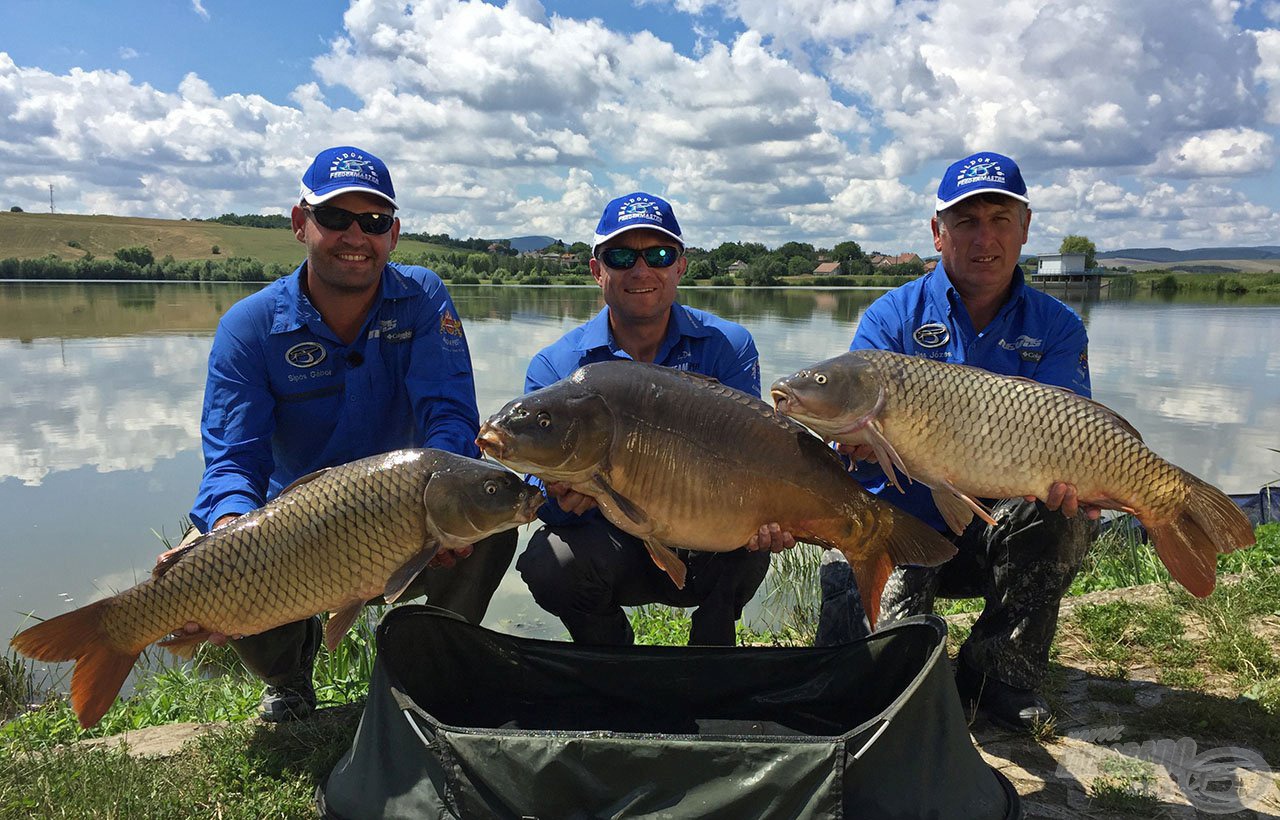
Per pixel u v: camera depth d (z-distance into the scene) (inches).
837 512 54.4
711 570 65.2
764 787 40.0
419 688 53.3
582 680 56.3
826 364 52.9
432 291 69.3
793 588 99.4
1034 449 51.5
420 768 43.5
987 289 64.3
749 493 52.9
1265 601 77.0
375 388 67.9
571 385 51.9
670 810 40.6
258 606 49.7
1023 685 58.7
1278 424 189.2
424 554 50.4
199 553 49.1
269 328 64.6
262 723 60.5
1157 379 246.7
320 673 76.5
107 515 128.9
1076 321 66.1
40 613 97.6
